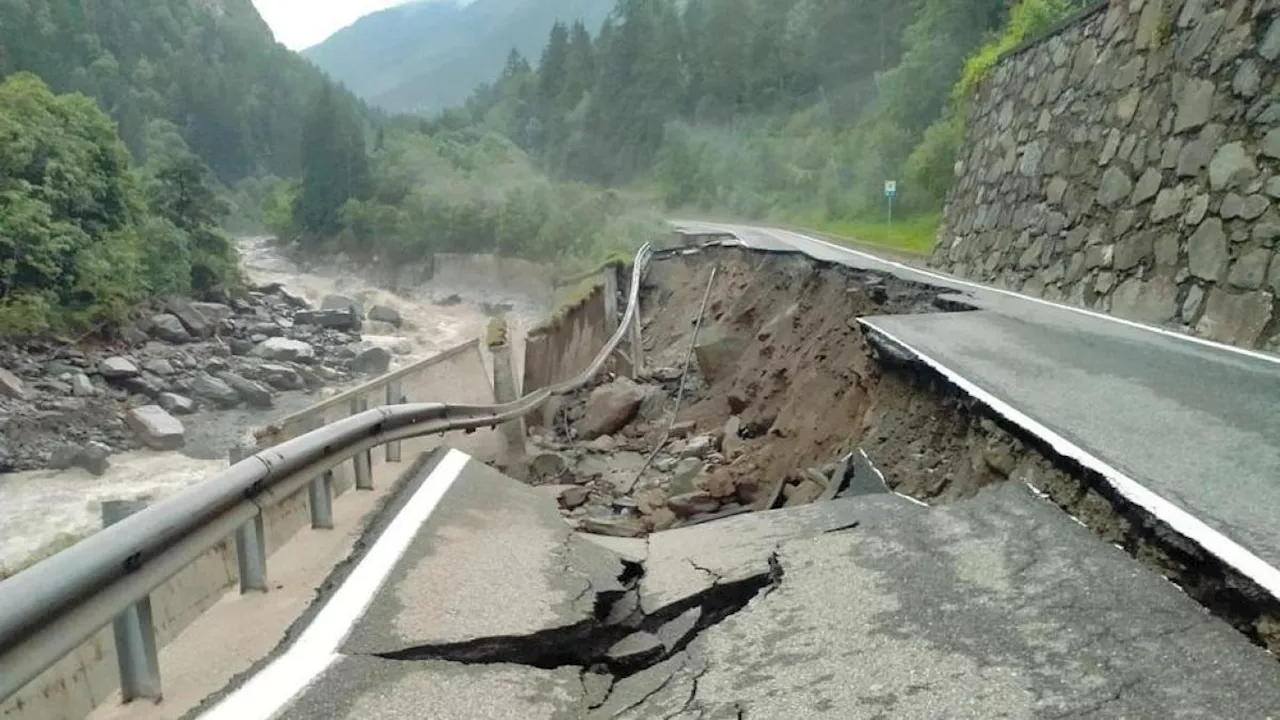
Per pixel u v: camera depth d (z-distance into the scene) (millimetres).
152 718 3209
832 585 4375
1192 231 9805
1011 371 7133
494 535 5691
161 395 31703
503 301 59562
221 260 53625
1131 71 12172
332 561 4949
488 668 3844
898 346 8508
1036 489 5086
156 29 147625
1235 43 9648
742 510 10883
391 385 7859
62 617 2705
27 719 2977
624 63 99250
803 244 25375
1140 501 4094
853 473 7859
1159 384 6648
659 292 30391
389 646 3869
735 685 3541
